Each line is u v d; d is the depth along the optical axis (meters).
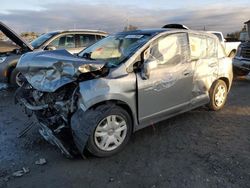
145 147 4.33
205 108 6.16
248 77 9.83
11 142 4.44
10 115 5.78
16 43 8.03
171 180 3.46
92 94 3.75
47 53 4.38
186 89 5.06
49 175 3.55
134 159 3.97
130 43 4.66
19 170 3.65
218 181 3.44
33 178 3.48
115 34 5.34
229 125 5.30
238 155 4.09
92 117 3.76
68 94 3.86
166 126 5.19
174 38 4.90
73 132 3.72
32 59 4.17
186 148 4.32
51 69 3.86
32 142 4.44
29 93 4.61
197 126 5.22
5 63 7.71
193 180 3.45
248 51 9.80
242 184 3.38
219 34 13.54
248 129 5.12
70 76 3.71
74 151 3.90
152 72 4.40
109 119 3.95
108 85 3.90
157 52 4.59
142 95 4.31
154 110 4.56
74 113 3.78
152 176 3.54
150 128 5.07
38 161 3.87
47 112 4.20
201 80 5.40
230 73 6.15
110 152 4.02
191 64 5.11
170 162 3.89
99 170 3.68
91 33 9.62
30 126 4.89
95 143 3.84
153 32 4.80
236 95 7.73
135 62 4.30
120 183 3.40
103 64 3.88
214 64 5.69
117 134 4.08
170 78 4.69
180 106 5.02
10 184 3.35
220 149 4.29
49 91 3.81
